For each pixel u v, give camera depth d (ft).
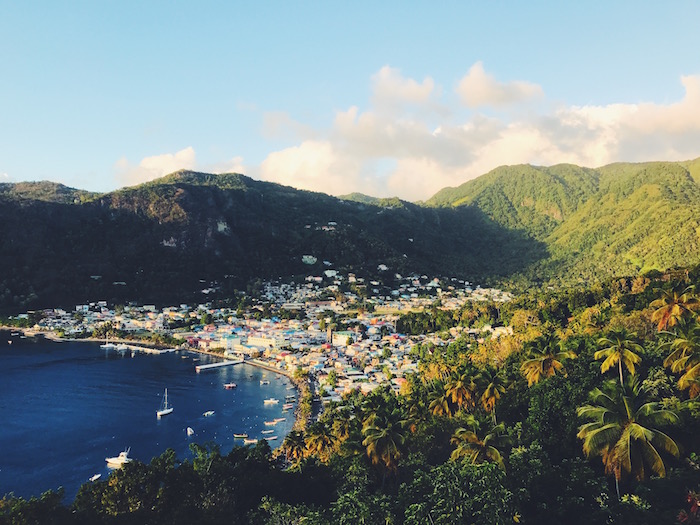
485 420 219.61
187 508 184.65
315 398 602.85
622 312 506.48
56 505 172.04
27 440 457.68
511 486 179.01
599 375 288.10
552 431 237.45
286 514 187.11
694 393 225.15
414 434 282.36
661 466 160.86
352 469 234.79
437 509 159.84
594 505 173.99
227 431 494.59
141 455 428.56
